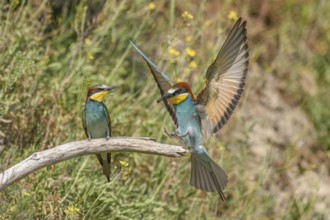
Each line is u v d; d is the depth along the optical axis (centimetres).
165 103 976
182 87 936
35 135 1145
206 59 1442
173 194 1230
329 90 1791
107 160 1013
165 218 1208
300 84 1767
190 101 933
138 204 1150
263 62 1766
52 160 918
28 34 1244
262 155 1536
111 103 1250
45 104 1198
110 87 1046
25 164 911
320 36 1875
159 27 1510
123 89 1387
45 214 1040
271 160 1441
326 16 1908
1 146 1125
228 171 1358
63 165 1085
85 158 1111
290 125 1661
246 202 1322
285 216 1405
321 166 1611
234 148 1421
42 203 1055
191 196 1262
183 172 1255
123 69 1370
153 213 1188
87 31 1270
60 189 1080
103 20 1356
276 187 1477
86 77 1259
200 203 1291
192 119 934
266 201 1377
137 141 927
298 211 1438
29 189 1057
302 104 1723
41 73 1222
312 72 1814
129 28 1455
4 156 1109
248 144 1470
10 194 1030
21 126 1155
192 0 1672
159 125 1267
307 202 1452
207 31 1508
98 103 1043
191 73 1393
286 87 1744
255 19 1823
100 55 1391
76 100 1205
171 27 1377
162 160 1241
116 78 1338
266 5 1834
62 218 1066
